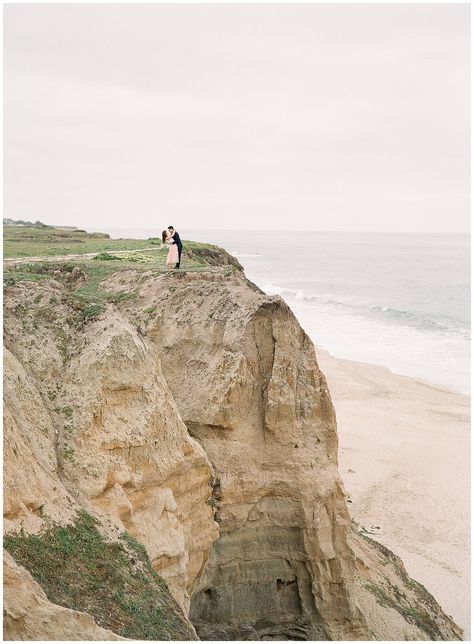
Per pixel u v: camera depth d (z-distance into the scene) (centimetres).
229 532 2352
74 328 2170
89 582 1627
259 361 2447
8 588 1320
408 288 12900
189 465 2178
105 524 1823
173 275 3066
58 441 1922
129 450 1991
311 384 2464
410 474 4312
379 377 6506
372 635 2420
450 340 8206
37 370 2059
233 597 2359
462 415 5497
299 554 2397
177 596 1986
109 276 3434
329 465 2441
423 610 2781
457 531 3625
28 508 1666
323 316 9631
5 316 2186
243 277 3644
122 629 1551
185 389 2500
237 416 2383
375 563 2914
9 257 4188
